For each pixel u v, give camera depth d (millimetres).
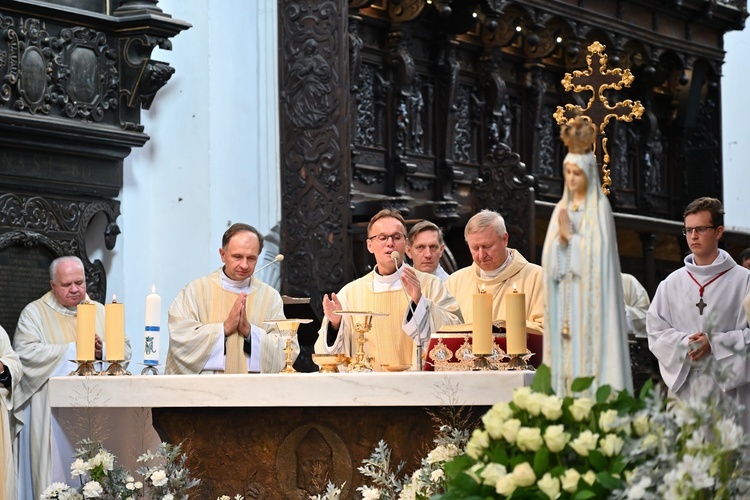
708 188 20703
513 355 7316
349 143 14016
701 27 20234
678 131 20734
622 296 5395
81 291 11297
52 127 12250
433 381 7004
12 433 10844
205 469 7832
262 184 14766
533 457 4984
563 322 5383
